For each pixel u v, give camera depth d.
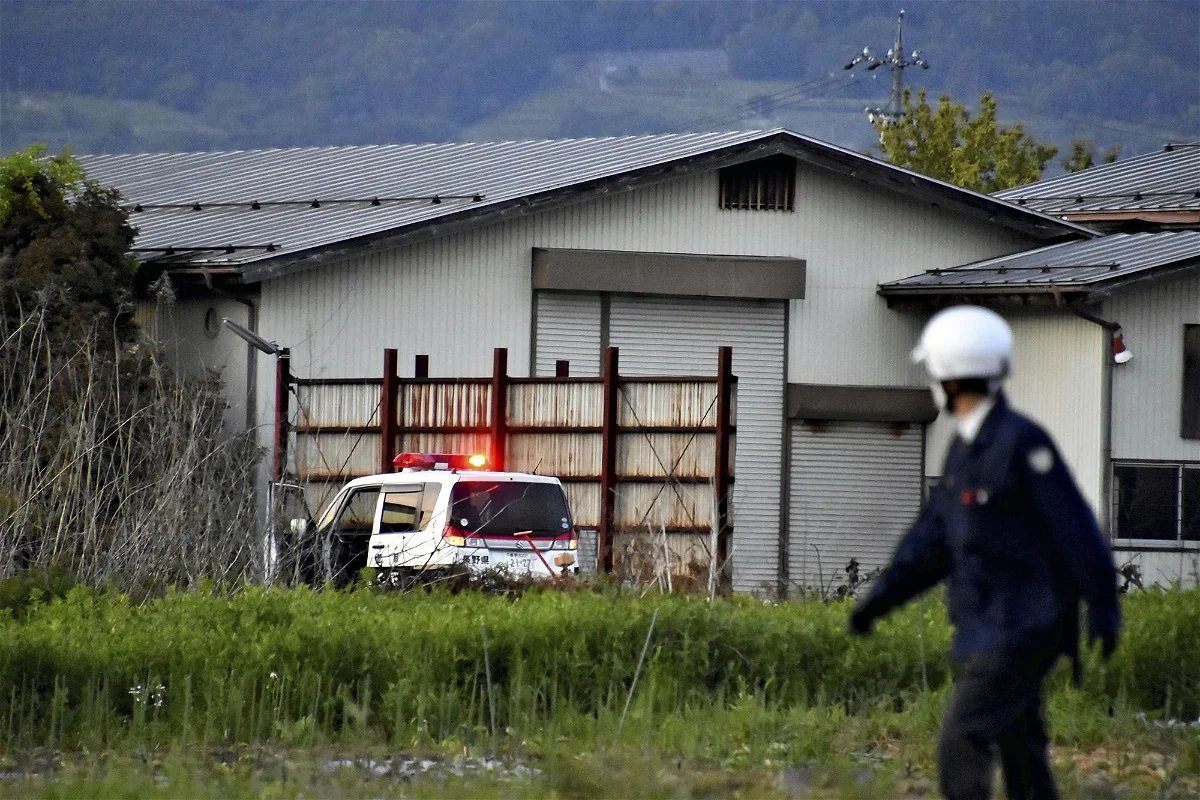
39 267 80.12
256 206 104.06
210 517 52.12
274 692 36.75
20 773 32.19
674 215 95.25
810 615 41.91
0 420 56.75
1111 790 29.42
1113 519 86.56
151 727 35.06
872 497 98.19
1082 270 89.50
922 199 98.88
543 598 43.06
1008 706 21.95
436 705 36.66
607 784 28.81
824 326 97.62
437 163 110.62
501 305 91.38
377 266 88.56
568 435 75.50
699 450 74.12
